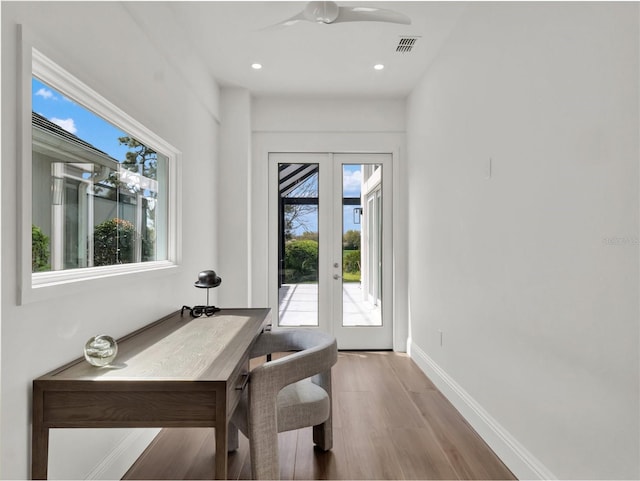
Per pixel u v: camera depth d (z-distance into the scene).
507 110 2.05
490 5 2.24
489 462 2.08
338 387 3.18
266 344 2.30
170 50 2.59
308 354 1.75
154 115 2.36
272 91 4.06
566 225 1.58
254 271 4.23
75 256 1.71
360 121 4.26
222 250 3.97
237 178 3.99
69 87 1.59
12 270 1.26
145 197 2.40
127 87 2.02
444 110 3.04
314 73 3.63
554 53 1.65
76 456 1.60
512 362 2.00
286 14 2.68
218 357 1.61
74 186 1.70
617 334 1.32
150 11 2.26
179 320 2.39
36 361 1.36
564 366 1.59
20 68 1.28
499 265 2.14
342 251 4.32
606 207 1.36
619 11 1.30
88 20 1.68
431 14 2.68
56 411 1.34
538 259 1.77
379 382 3.30
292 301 4.31
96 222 1.87
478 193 2.41
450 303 2.89
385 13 2.04
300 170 4.32
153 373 1.40
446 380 2.96
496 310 2.18
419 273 3.75
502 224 2.10
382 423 2.53
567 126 1.57
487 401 2.29
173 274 2.67
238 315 2.56
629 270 1.27
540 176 1.75
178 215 2.76
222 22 2.77
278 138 4.26
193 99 3.14
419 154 3.75
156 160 2.56
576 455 1.53
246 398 1.84
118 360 1.57
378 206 4.33
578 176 1.50
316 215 4.33
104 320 1.80
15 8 1.27
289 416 1.81
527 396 1.86
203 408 1.33
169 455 2.16
